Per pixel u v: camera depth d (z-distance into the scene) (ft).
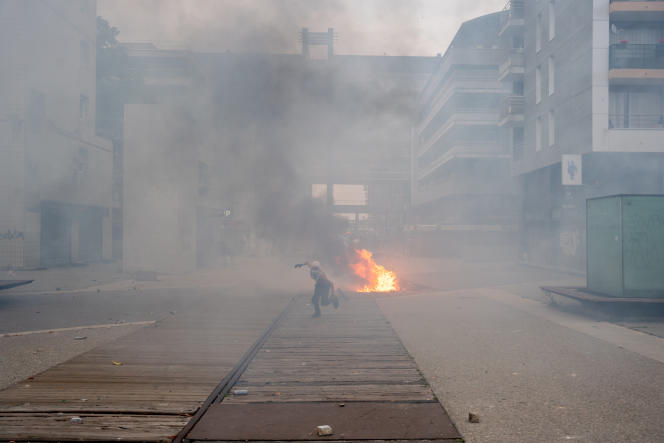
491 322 27.53
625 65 58.34
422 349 20.68
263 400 14.03
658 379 15.93
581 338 22.91
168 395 14.44
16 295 42.34
